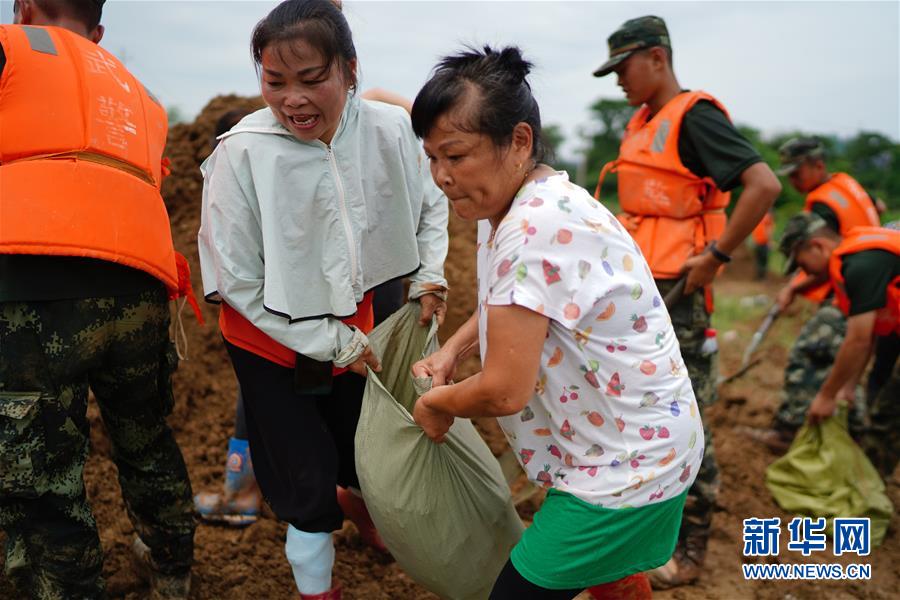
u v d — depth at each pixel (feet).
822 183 15.53
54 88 7.48
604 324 6.74
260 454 8.95
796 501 13.44
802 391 15.24
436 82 6.39
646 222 11.24
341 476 9.80
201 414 13.74
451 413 7.23
